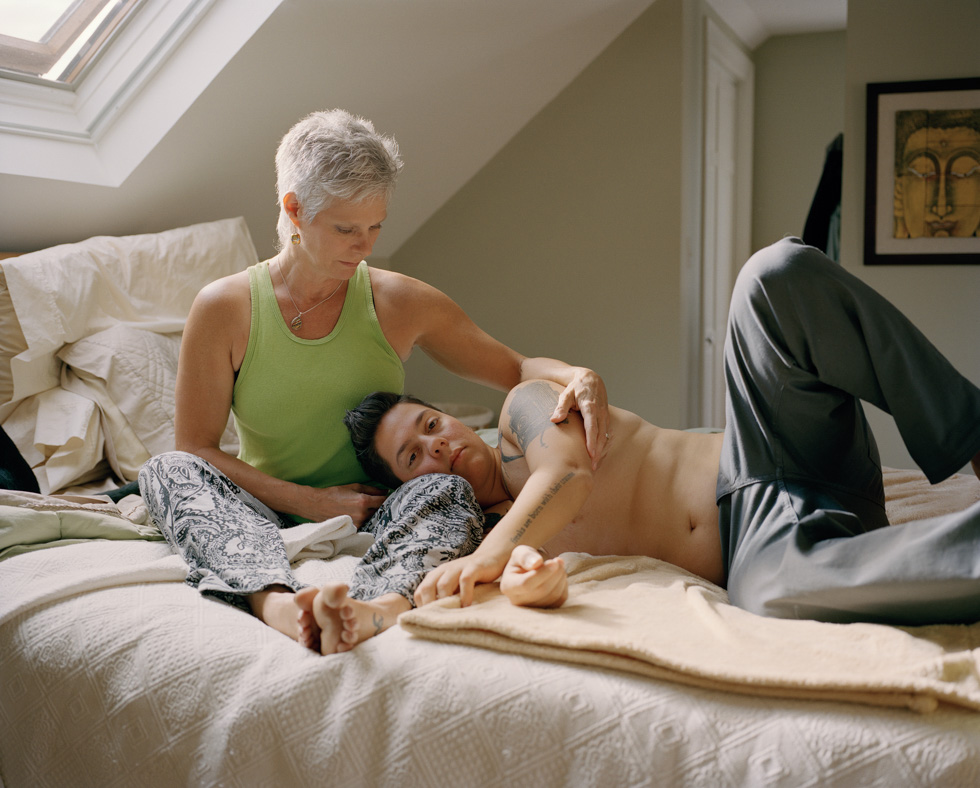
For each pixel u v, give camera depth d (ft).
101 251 8.23
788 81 16.42
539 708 3.06
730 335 4.49
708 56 12.97
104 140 8.68
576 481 4.29
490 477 5.18
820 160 16.37
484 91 11.35
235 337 5.39
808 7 14.42
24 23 7.79
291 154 5.03
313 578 4.39
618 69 12.25
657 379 12.53
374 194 4.91
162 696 3.53
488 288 13.41
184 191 9.45
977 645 3.19
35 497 5.34
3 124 7.93
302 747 3.28
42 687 3.81
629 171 12.35
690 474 4.69
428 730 3.14
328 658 3.44
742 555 4.06
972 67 10.98
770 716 2.84
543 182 12.85
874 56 11.32
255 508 5.10
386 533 4.37
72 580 4.11
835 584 3.45
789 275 4.10
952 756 2.59
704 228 13.26
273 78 8.77
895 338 4.01
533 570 3.57
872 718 2.77
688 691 3.00
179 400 5.42
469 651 3.33
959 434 4.00
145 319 8.30
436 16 9.37
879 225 11.44
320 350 5.49
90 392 7.46
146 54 8.35
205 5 8.16
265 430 5.57
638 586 3.92
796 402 4.25
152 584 4.23
